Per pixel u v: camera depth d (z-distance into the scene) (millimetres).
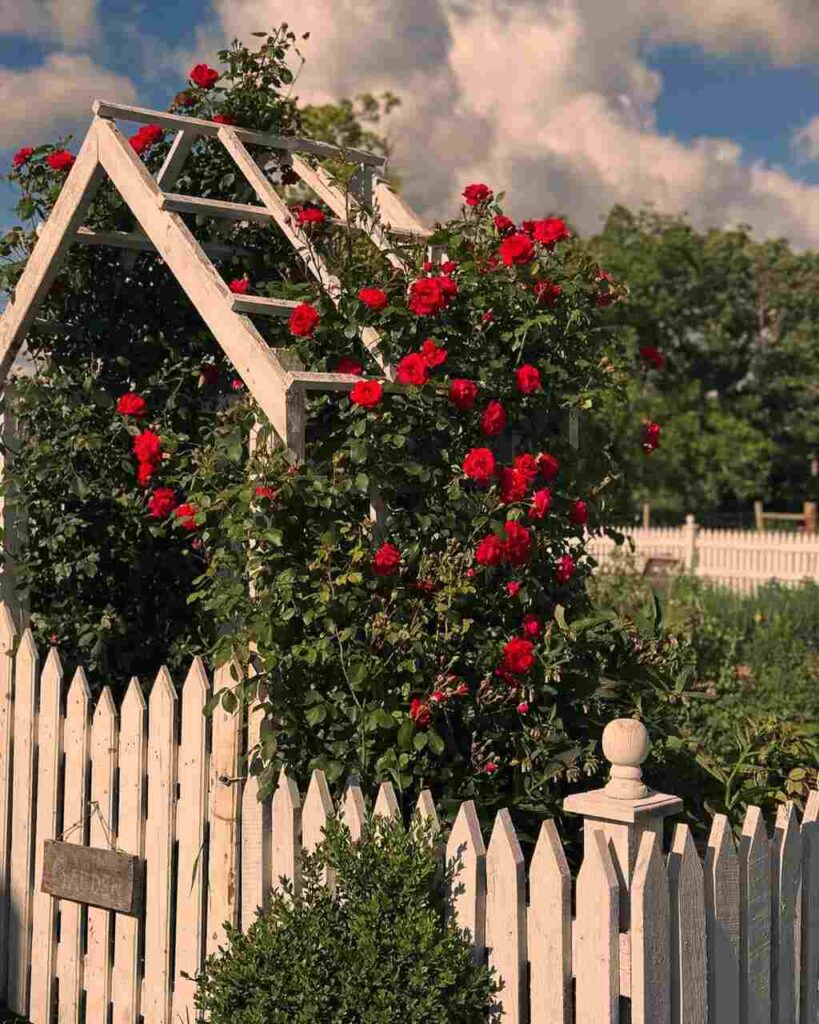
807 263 39344
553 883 3049
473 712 4234
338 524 4074
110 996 4363
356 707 3957
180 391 5840
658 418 33344
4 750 4836
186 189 5875
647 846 2953
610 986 2941
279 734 3992
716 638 9547
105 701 4402
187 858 4102
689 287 35625
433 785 4191
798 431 38625
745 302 38188
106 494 5621
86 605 5738
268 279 5797
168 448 4902
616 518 5109
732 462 34562
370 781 3990
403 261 4793
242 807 3916
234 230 5867
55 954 4590
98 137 5004
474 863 3195
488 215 5016
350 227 4820
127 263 5750
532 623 4348
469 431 4523
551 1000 3055
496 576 4496
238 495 4070
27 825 4715
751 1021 3287
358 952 3156
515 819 4195
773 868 3400
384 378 4414
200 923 4059
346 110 21750
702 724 6551
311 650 3922
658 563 19734
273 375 4047
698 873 3080
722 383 38594
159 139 5773
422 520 4219
